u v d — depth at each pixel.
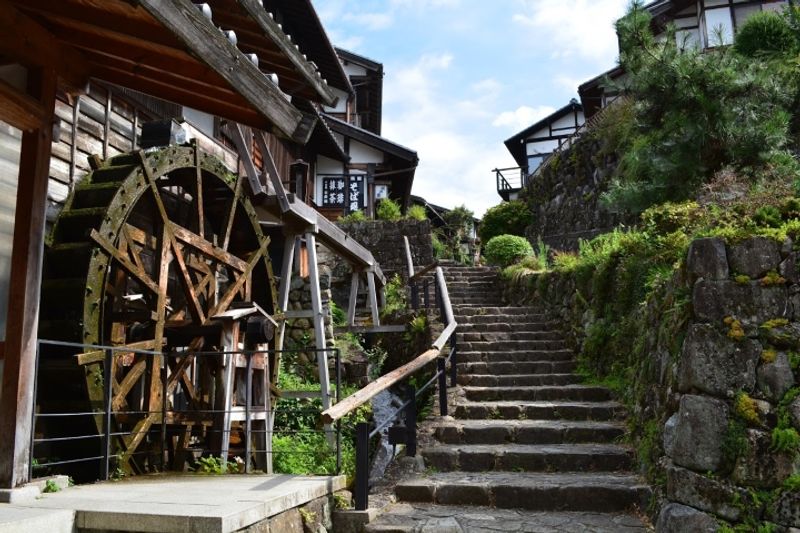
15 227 3.44
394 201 18.20
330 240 8.91
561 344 7.77
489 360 7.36
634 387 5.30
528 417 5.70
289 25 12.30
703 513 3.29
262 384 6.36
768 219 4.02
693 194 7.29
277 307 7.72
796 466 3.19
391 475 4.57
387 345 11.23
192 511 2.81
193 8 2.72
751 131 6.96
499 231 19.48
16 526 2.58
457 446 5.05
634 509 3.95
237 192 7.15
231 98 3.60
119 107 6.48
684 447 3.47
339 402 4.07
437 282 8.95
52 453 5.18
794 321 3.51
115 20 3.00
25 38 3.43
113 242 5.40
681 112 7.51
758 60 7.78
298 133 3.59
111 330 5.71
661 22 17.30
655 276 5.32
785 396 3.35
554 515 3.90
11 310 3.38
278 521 3.18
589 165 15.77
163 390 5.43
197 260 6.82
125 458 4.91
